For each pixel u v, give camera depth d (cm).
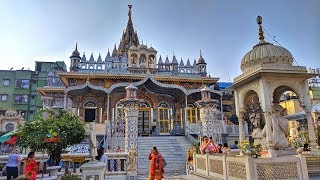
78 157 1339
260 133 891
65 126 1098
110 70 3178
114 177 1298
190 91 2902
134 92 1502
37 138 1052
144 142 2145
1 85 4556
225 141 2502
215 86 3612
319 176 685
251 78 808
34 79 4712
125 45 4462
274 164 561
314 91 3638
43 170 1059
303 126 2073
